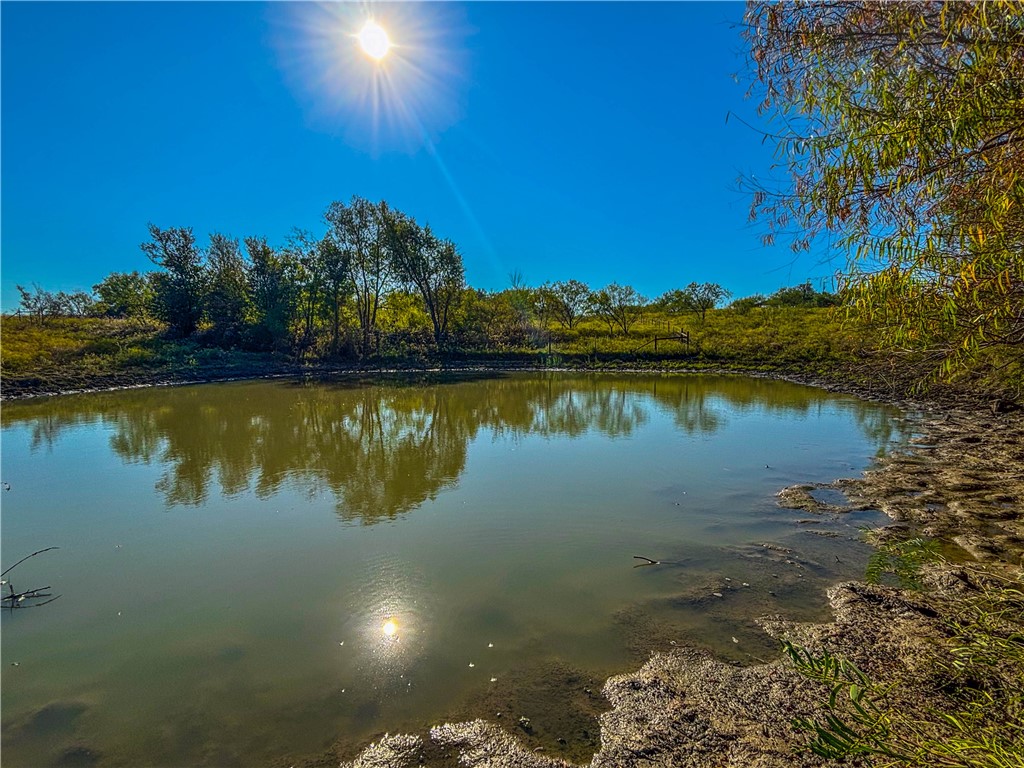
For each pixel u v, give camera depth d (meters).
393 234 32.31
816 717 3.52
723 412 15.75
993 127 2.62
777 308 39.53
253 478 9.64
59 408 16.91
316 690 4.12
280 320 30.41
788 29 3.35
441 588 5.62
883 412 15.25
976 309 3.00
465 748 3.50
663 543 6.64
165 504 8.33
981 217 2.85
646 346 31.97
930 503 7.68
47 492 8.91
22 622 5.16
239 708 3.95
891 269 3.05
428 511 7.91
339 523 7.50
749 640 4.55
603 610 5.11
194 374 24.88
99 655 4.63
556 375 27.19
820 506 7.80
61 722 3.87
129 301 37.41
